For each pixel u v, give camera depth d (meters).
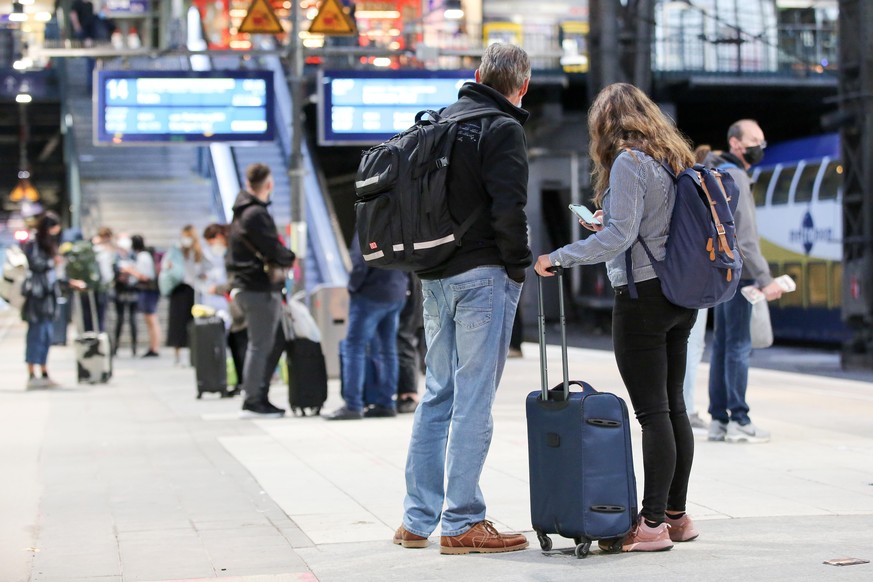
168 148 68.56
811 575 11.16
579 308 73.88
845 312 38.56
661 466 12.41
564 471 12.12
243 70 39.09
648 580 11.15
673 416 12.81
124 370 41.44
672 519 12.88
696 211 12.26
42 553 13.09
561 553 12.44
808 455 18.88
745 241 19.23
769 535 13.07
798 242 54.50
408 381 26.11
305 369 25.80
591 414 12.06
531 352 44.88
